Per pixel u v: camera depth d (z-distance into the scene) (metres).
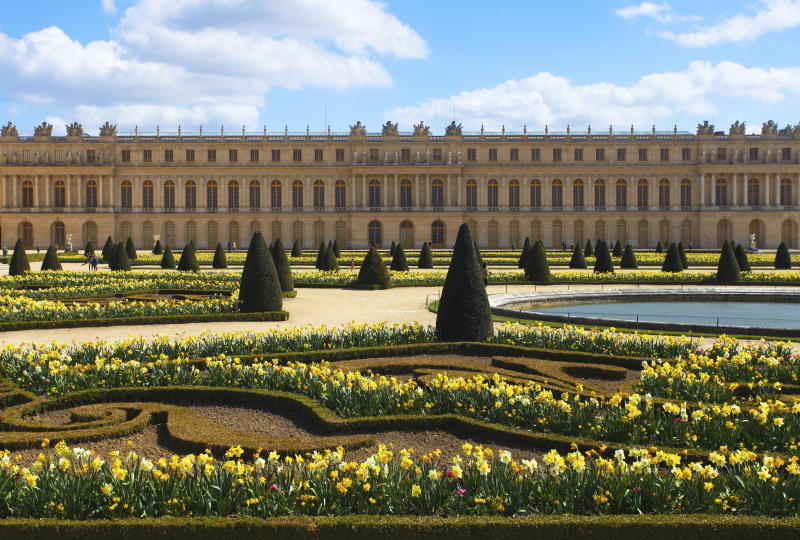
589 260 97.00
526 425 16.69
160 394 20.09
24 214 139.00
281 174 143.12
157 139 141.75
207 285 50.91
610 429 15.62
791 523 11.01
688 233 143.00
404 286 58.31
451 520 11.19
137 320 35.91
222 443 15.40
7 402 19.09
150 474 12.14
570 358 25.94
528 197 143.25
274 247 50.34
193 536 11.03
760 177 141.25
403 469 12.72
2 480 11.82
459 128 142.88
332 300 48.00
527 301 45.78
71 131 140.88
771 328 32.72
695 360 21.94
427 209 142.75
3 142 140.00
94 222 140.88
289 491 11.78
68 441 15.91
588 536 11.03
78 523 11.09
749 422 15.51
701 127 141.50
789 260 79.56
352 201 142.38
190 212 142.38
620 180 143.00
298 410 18.91
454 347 27.89
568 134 143.00
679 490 12.01
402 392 18.48
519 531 11.05
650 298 49.16
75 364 21.91
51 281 51.66
